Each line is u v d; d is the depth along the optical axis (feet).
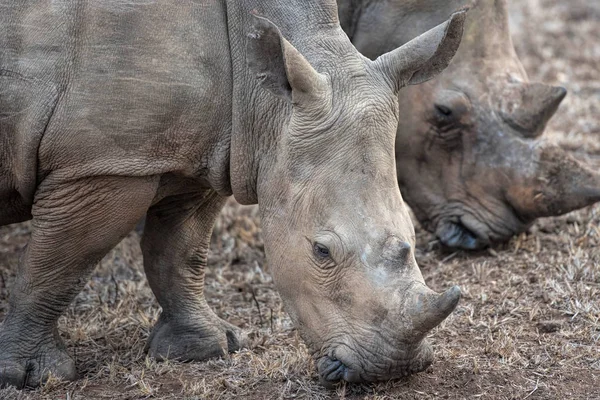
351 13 53.98
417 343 35.12
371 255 35.24
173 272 45.29
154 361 44.09
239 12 39.65
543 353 43.24
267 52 36.32
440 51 37.88
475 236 55.62
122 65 38.65
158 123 38.96
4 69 39.68
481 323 46.78
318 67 37.52
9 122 39.91
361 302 35.24
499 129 54.29
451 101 53.88
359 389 38.32
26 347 41.88
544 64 94.79
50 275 41.47
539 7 111.65
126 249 59.21
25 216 43.78
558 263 53.42
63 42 39.01
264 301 51.72
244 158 39.65
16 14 39.60
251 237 60.90
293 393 39.81
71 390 41.34
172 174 40.86
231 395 40.09
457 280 53.01
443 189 55.67
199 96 39.14
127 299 51.24
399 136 55.42
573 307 47.62
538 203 54.13
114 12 38.78
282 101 38.65
